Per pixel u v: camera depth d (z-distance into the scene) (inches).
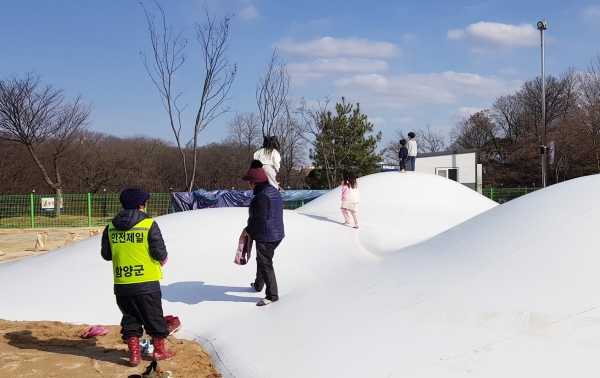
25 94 1161.4
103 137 1740.9
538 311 165.9
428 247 249.0
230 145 1898.4
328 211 460.4
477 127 2206.0
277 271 294.0
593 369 141.3
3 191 1307.8
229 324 225.1
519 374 144.8
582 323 156.6
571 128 1600.6
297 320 211.0
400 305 194.4
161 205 978.1
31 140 1181.7
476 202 507.5
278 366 174.2
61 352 201.3
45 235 680.4
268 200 238.5
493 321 167.6
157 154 1669.5
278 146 317.1
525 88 2090.3
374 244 331.3
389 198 484.4
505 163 1925.4
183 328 231.8
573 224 197.6
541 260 187.0
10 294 277.1
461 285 192.9
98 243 361.4
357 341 177.8
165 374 175.8
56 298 268.8
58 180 1228.5
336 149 1168.2
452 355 157.5
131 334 186.5
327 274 274.1
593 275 172.4
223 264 307.7
